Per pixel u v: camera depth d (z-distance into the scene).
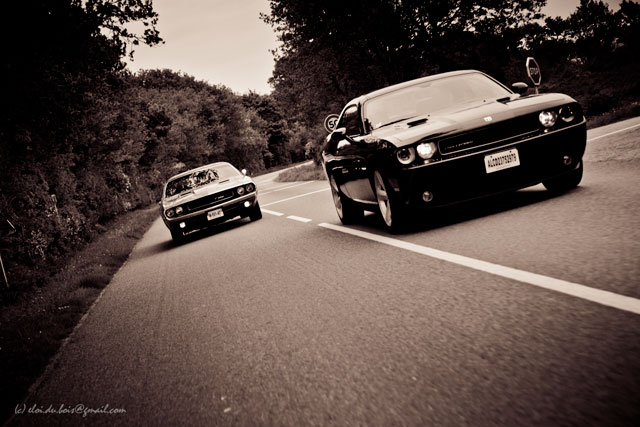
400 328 2.89
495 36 23.88
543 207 5.01
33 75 12.67
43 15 12.15
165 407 2.69
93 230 18.97
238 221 12.91
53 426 2.84
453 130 4.80
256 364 2.94
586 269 3.04
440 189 4.84
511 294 2.96
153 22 14.50
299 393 2.41
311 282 4.52
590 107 22.28
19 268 10.12
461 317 2.82
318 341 3.03
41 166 15.55
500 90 5.93
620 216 4.01
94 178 23.98
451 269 3.77
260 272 5.59
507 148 4.79
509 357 2.21
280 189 21.89
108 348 4.21
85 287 7.84
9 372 4.01
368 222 7.22
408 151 4.84
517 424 1.72
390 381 2.28
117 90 16.98
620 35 74.62
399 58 23.64
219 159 89.69
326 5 22.81
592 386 1.83
